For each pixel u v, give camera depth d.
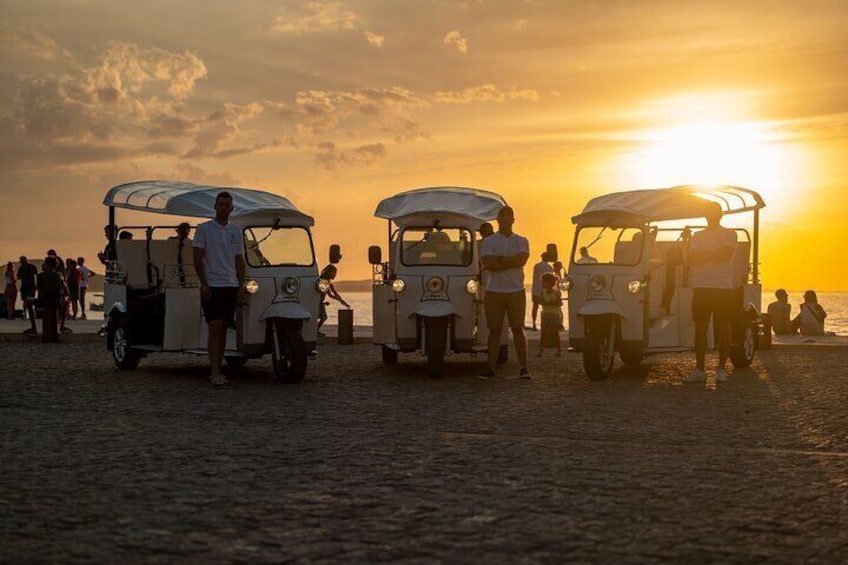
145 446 8.51
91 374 15.21
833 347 20.39
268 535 5.56
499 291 14.46
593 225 15.15
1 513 6.07
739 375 15.12
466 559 5.09
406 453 8.17
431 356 14.64
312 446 8.52
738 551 5.24
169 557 5.12
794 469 7.47
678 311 15.83
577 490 6.72
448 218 15.48
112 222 16.48
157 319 15.13
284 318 14.02
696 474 7.27
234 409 11.02
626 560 5.07
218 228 13.41
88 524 5.80
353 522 5.85
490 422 10.00
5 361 17.80
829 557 5.13
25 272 30.66
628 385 13.67
